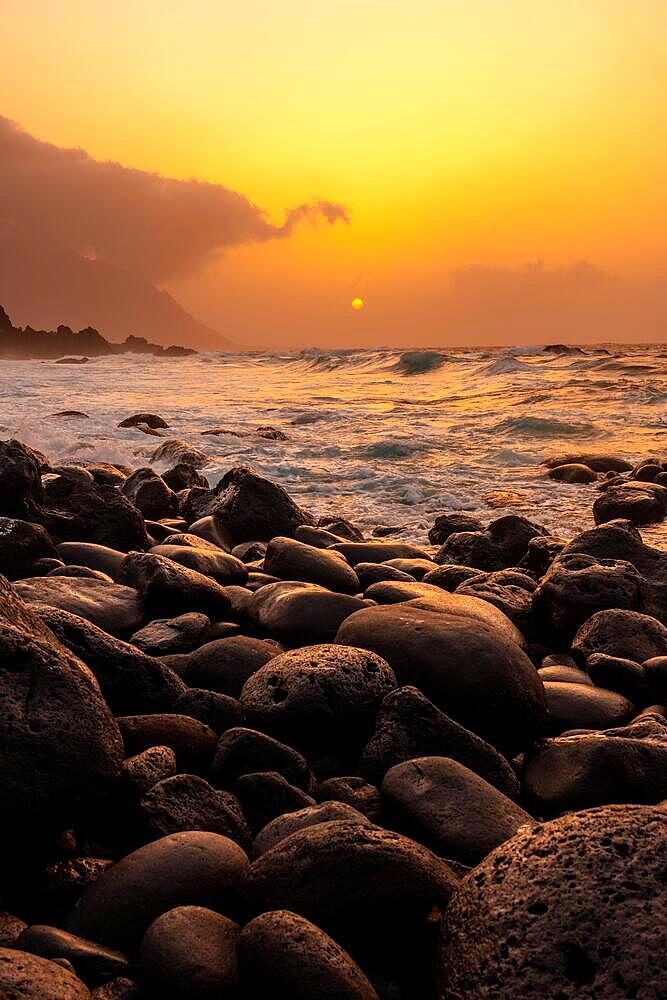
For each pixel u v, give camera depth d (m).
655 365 33.16
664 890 2.16
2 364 63.19
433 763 3.21
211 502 9.30
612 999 2.00
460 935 2.24
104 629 4.75
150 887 2.51
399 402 26.48
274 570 6.12
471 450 17.14
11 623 3.21
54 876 2.70
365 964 2.45
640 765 3.47
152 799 2.91
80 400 27.36
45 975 2.04
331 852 2.47
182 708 3.75
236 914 2.54
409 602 4.72
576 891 2.18
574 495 13.16
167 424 20.45
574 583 5.76
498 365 34.28
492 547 7.95
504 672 3.91
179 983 2.18
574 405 23.34
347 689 3.66
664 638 5.21
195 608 5.05
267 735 3.57
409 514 11.95
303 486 13.82
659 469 13.45
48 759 2.65
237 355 65.88
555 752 3.66
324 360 46.94
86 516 7.29
